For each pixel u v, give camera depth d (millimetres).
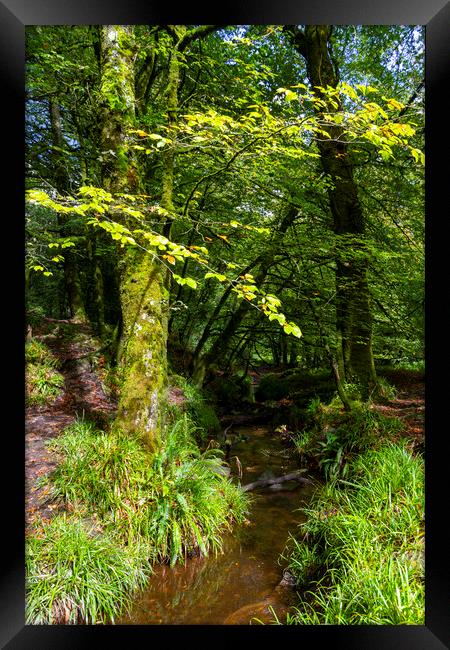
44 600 2740
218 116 3176
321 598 2830
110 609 2920
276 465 6344
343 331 7793
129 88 4332
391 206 7633
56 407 6547
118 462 3885
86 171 7137
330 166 7008
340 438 5910
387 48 7398
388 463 4039
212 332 11867
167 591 3268
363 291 7289
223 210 7176
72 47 5816
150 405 4250
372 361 7988
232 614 3000
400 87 7312
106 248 8078
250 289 2797
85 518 3582
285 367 15172
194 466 4500
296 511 4738
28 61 5312
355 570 2836
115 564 3207
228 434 7965
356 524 3348
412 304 7898
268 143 3930
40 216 6879
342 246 6340
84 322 10219
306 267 7305
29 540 3090
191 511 3873
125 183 4180
